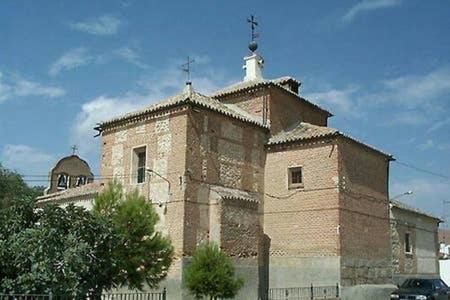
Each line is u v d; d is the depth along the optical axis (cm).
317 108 3080
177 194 2161
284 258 2488
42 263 1300
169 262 1814
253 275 2291
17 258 1316
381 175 2858
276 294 2419
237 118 2452
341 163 2467
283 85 3016
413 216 3450
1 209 1542
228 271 1836
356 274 2450
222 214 2195
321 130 2558
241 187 2448
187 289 1883
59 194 3069
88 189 2858
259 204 2553
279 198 2559
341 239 2370
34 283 1284
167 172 2225
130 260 1673
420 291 2322
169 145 2245
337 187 2411
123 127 2459
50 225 1390
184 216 2112
